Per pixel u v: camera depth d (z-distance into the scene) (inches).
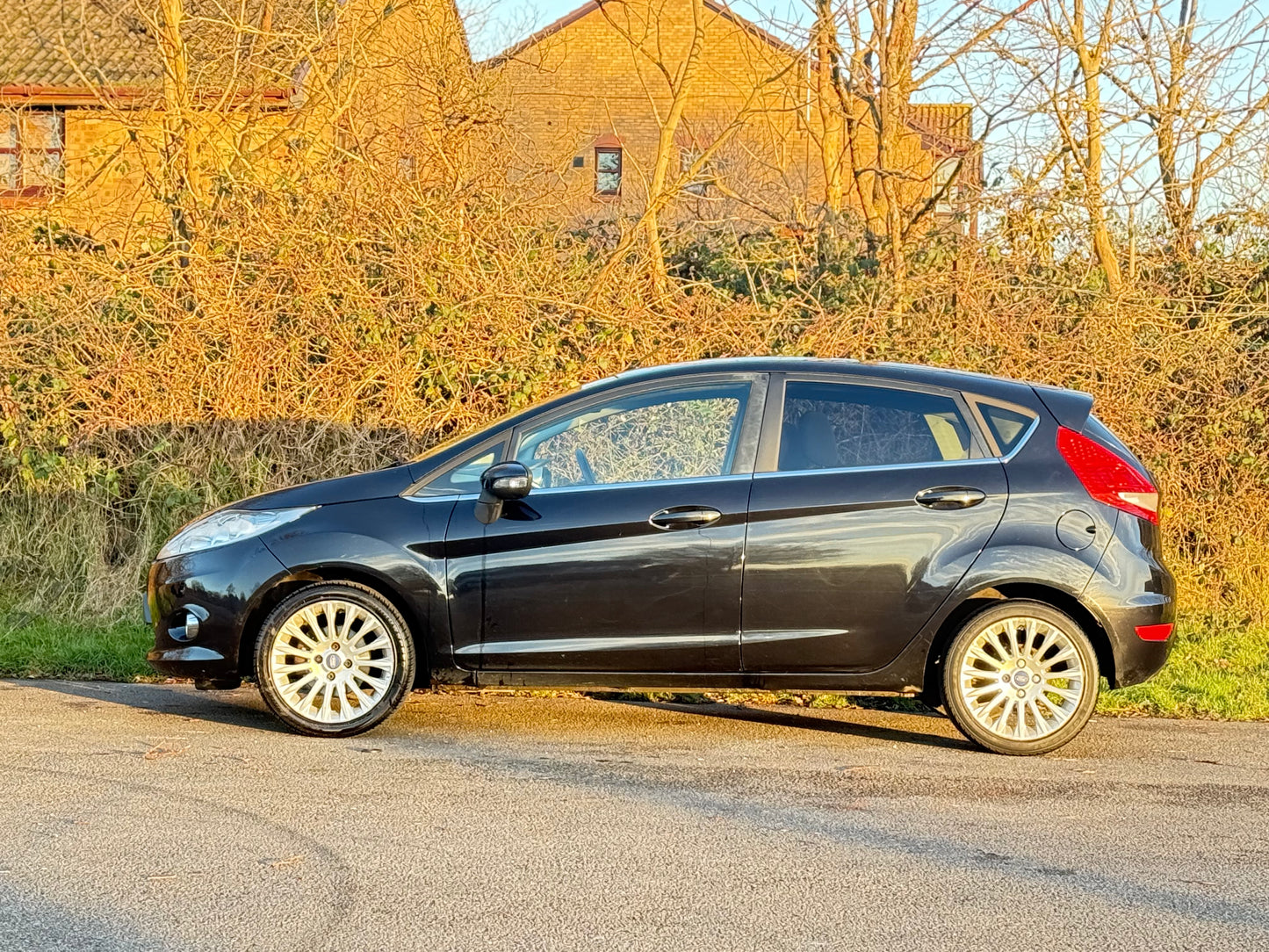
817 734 262.7
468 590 247.0
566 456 251.6
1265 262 443.5
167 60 474.6
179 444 402.0
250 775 217.5
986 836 191.0
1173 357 409.7
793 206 541.6
